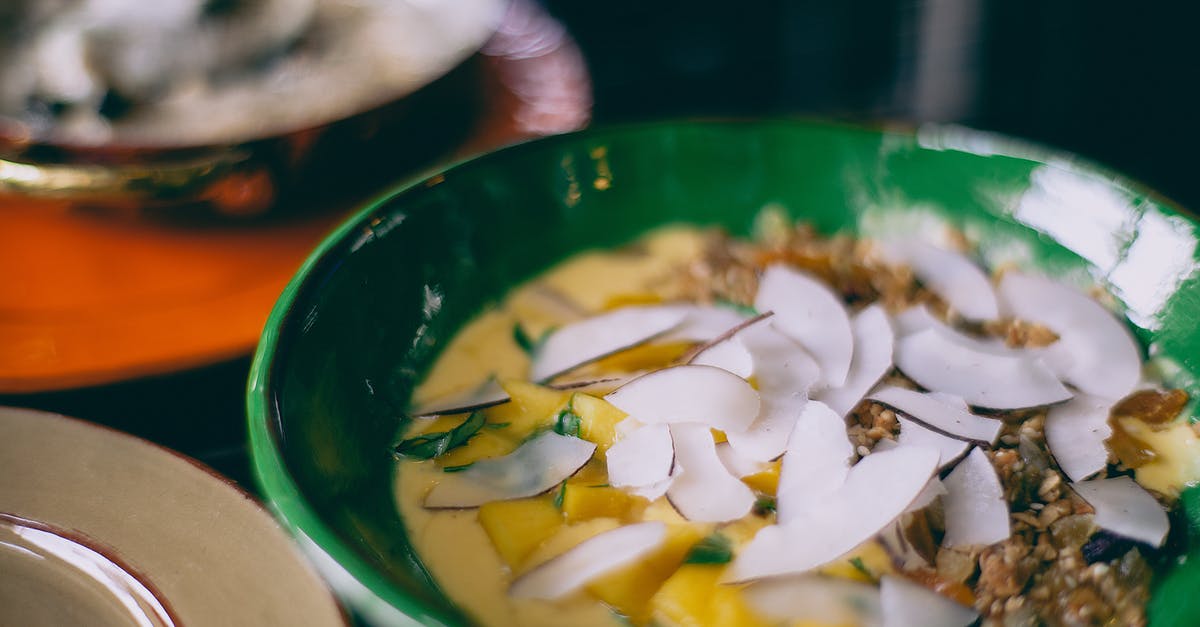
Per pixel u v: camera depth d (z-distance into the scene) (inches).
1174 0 23.6
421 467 11.4
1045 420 11.6
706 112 19.3
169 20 14.9
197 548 9.9
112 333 12.5
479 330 12.9
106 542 9.9
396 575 10.0
